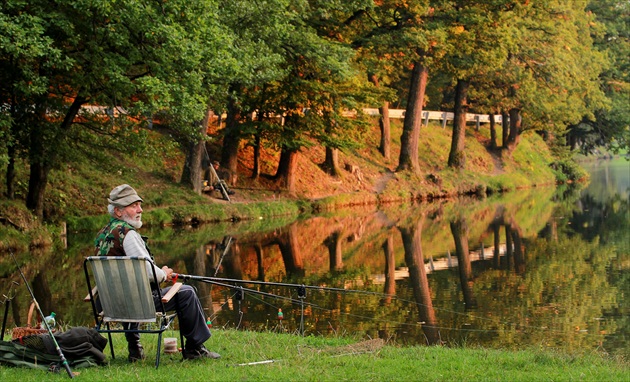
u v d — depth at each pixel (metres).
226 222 32.19
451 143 51.56
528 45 48.38
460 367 8.30
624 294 18.05
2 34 18.61
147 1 20.62
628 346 13.07
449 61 41.56
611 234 29.88
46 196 27.72
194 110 21.72
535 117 51.59
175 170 34.06
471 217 35.97
